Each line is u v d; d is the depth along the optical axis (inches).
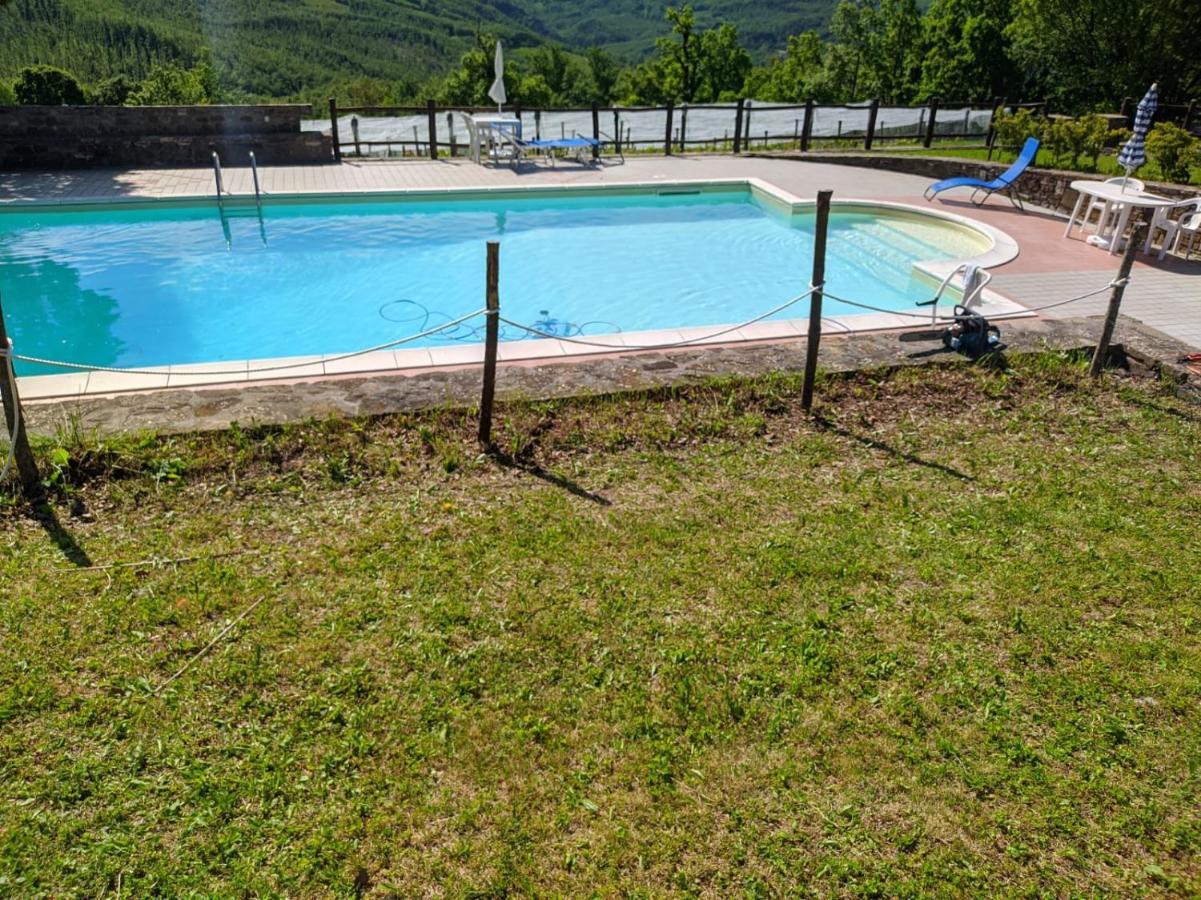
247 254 432.8
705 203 560.7
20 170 550.3
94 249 434.0
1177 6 1010.1
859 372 246.8
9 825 106.7
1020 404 235.0
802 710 128.6
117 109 560.4
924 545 170.4
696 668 136.1
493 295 191.5
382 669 134.3
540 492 186.9
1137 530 176.6
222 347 326.3
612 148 774.5
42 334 332.8
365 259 431.2
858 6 2191.2
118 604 146.9
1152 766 121.1
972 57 1638.8
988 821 112.3
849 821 111.6
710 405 227.5
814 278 215.3
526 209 539.5
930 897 102.3
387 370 242.8
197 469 186.7
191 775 114.7
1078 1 1084.5
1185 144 463.5
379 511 178.1
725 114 881.5
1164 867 107.3
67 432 190.2
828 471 199.3
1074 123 511.2
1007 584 158.7
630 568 161.0
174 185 520.4
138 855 103.9
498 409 216.8
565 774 117.1
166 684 130.0
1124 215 376.5
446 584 154.9
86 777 113.7
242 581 154.3
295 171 578.9
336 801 112.0
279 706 126.6
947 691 133.1
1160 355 259.6
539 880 103.0
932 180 576.1
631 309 371.9
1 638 137.6
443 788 114.5
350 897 100.2
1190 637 146.3
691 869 104.8
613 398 226.2
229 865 103.3
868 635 144.6
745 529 174.7
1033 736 125.7
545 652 138.9
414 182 551.2
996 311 303.4
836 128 772.6
